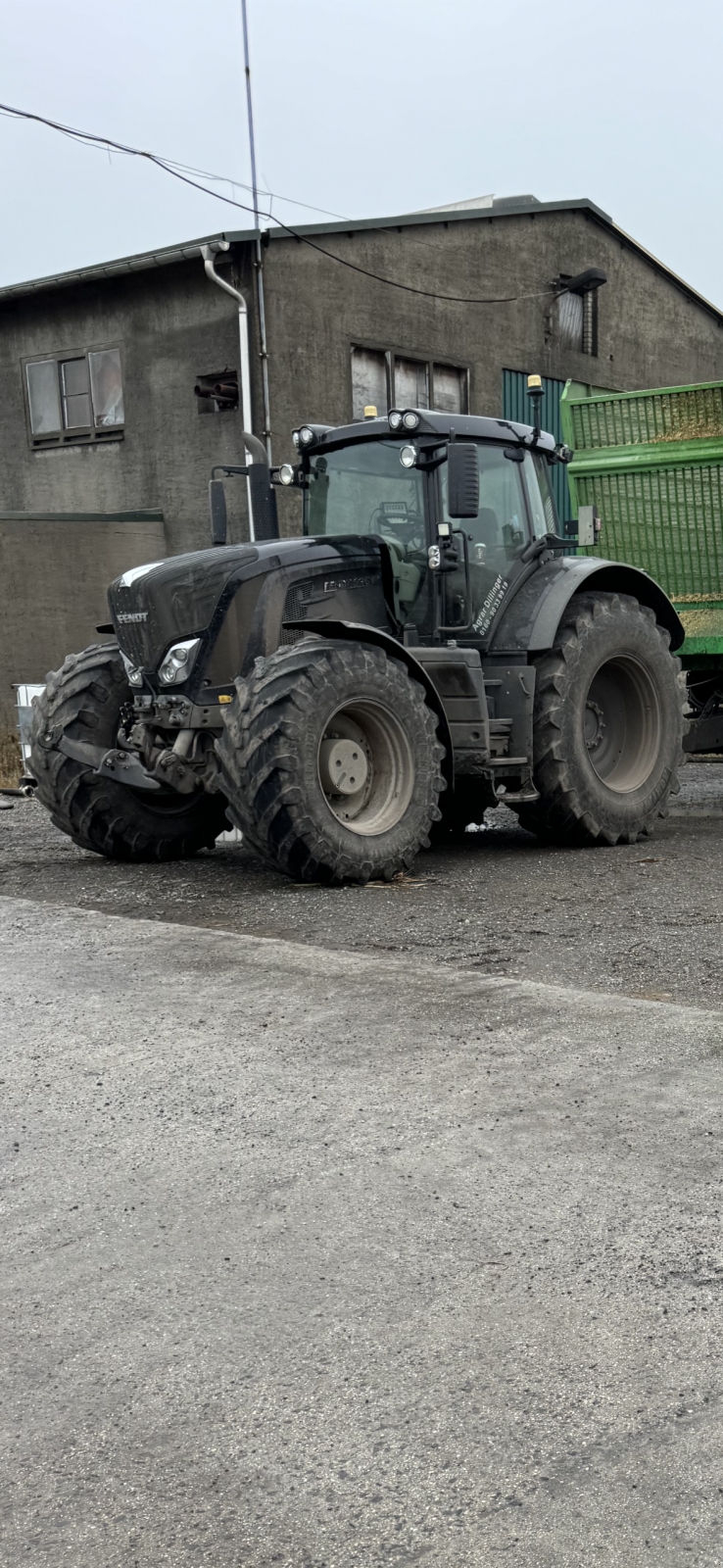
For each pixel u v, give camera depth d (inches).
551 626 253.9
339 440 259.8
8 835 314.8
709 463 301.9
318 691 213.9
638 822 270.5
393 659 228.5
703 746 314.5
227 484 597.9
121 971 160.1
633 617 271.6
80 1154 102.7
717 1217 87.0
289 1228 88.0
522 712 256.1
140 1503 61.2
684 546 310.7
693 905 193.6
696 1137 100.5
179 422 613.0
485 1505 59.8
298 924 187.0
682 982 147.1
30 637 580.7
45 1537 59.2
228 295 586.9
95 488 648.4
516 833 293.6
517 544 266.1
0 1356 74.2
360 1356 72.3
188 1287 80.8
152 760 241.6
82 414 651.5
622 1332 73.6
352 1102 110.9
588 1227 86.3
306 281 600.1
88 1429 67.1
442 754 233.1
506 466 266.8
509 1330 74.3
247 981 152.9
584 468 319.0
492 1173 95.3
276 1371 71.2
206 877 238.8
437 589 251.1
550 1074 115.8
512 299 722.8
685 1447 63.1
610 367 805.9
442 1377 70.0
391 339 645.9
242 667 228.7
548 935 174.2
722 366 915.4
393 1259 83.0
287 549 235.9
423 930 179.9
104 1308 78.8
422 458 250.5
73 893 224.1
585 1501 59.7
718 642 308.3
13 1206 93.6
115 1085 118.5
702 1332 73.3
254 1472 63.0
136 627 237.5
